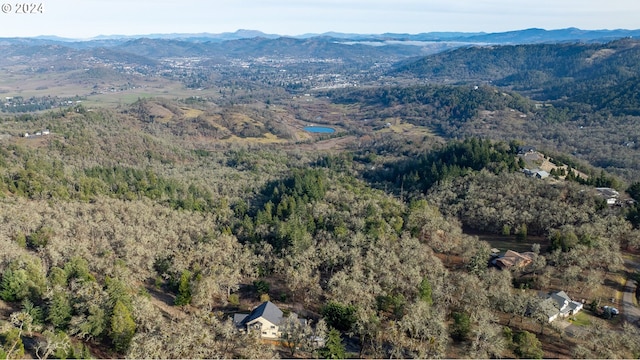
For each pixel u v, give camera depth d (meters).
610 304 99.12
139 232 115.81
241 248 120.88
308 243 120.69
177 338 67.81
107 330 73.56
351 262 109.00
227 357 70.25
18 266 83.62
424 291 92.44
